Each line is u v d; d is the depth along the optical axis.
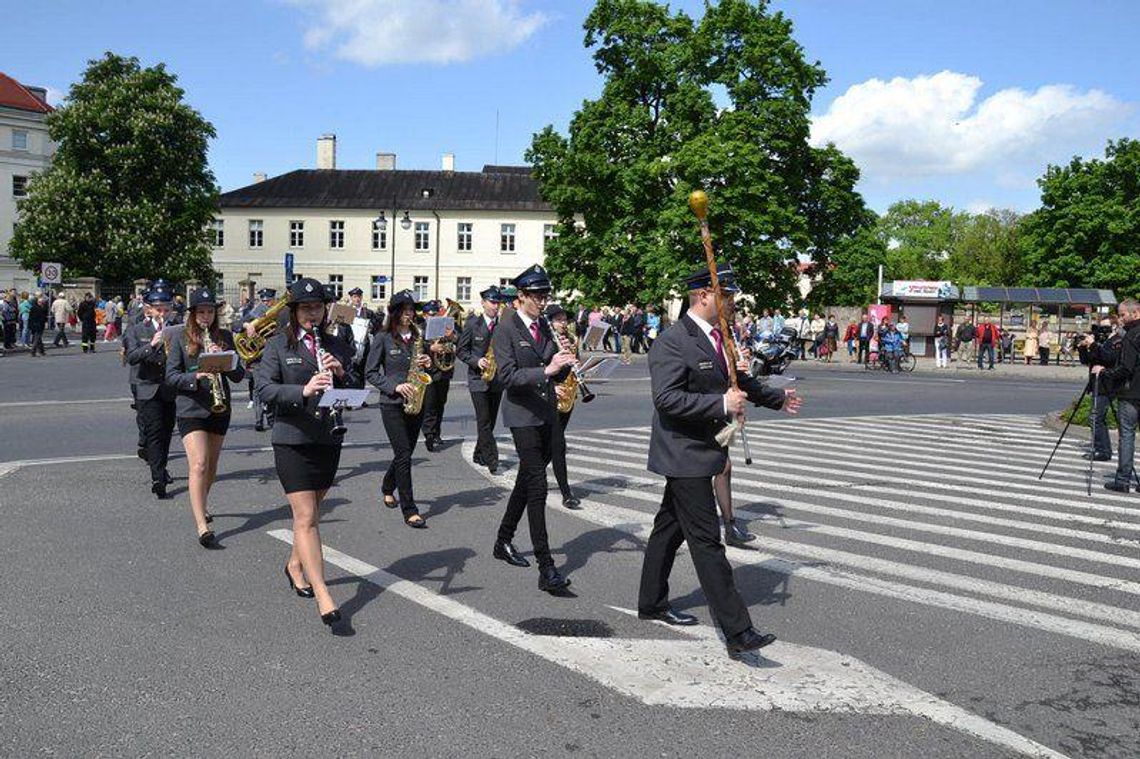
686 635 5.34
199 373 6.95
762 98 37.09
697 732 4.09
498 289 10.65
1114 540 7.87
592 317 39.44
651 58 37.97
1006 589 6.35
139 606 5.63
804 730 4.13
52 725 4.04
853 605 5.94
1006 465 11.97
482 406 10.60
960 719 4.27
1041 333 40.09
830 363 38.81
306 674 4.64
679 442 4.98
